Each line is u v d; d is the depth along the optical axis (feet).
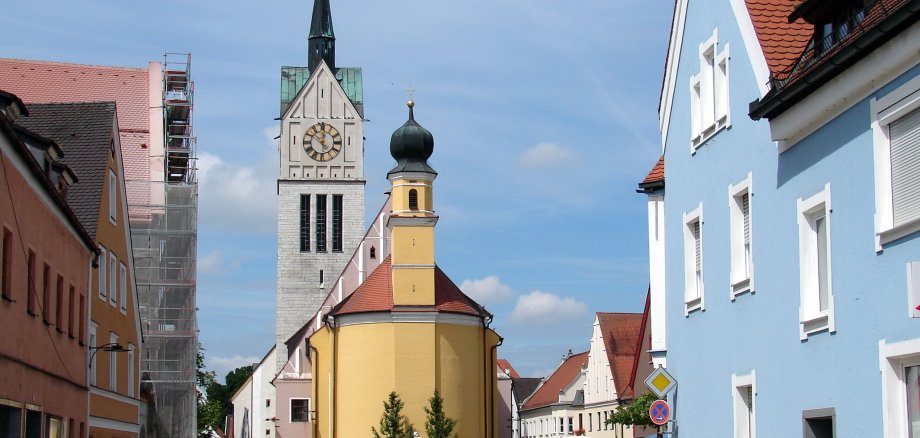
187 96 270.26
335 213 363.97
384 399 257.34
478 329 269.03
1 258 85.66
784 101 65.87
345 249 361.71
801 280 67.62
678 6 90.74
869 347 58.49
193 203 225.97
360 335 261.24
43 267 103.14
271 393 333.21
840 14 65.62
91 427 141.28
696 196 88.28
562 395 402.93
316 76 368.27
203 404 372.58
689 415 90.94
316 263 359.66
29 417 99.66
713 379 84.74
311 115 366.84
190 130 268.62
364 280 297.94
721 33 80.79
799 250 67.92
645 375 177.47
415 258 262.88
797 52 72.23
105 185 152.56
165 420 217.36
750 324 76.79
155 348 217.77
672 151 95.30
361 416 258.37
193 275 221.46
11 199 88.43
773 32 73.56
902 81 54.54
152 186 225.15
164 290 220.64
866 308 58.85
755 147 75.00
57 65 261.24
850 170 60.54
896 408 56.39
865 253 58.80
